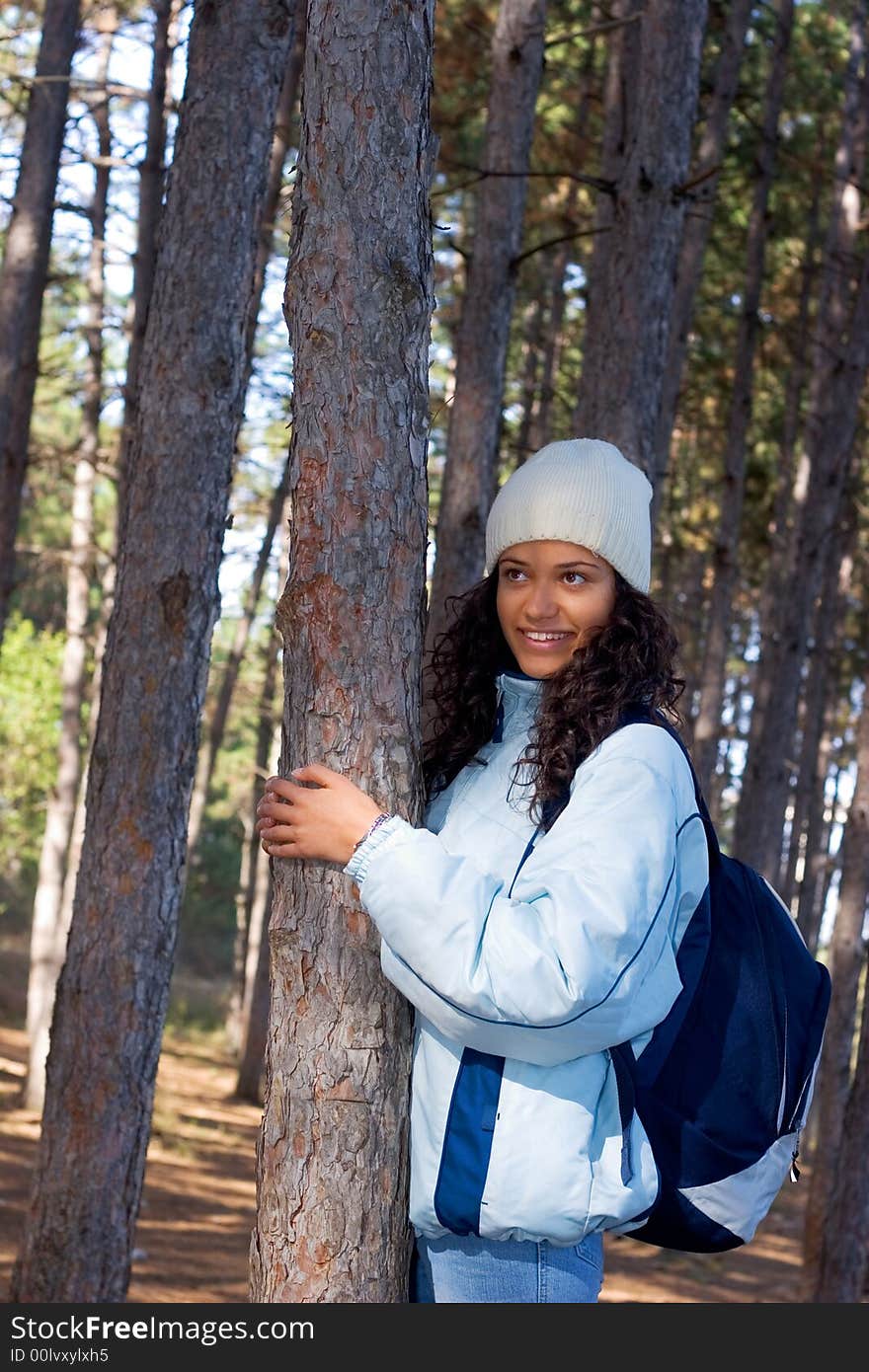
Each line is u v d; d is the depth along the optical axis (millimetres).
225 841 36969
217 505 4895
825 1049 8797
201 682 4938
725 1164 2016
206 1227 10742
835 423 12508
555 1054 1910
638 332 5527
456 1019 1907
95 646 16828
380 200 2227
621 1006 1879
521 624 2238
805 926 17328
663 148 5570
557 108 13430
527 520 2217
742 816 14906
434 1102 2037
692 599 21719
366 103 2230
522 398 15977
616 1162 1947
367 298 2213
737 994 2109
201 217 4820
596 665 2145
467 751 2312
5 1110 13711
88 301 13477
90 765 4926
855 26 13109
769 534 18328
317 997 2133
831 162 16141
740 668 27297
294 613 2215
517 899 1946
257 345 14461
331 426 2205
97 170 13188
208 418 4844
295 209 2277
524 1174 1933
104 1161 4805
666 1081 2045
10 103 9258
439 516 6523
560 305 14656
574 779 2078
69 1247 4781
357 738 2168
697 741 13242
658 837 1958
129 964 4820
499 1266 2041
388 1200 2115
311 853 2049
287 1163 2121
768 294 17562
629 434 5488
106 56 13180
